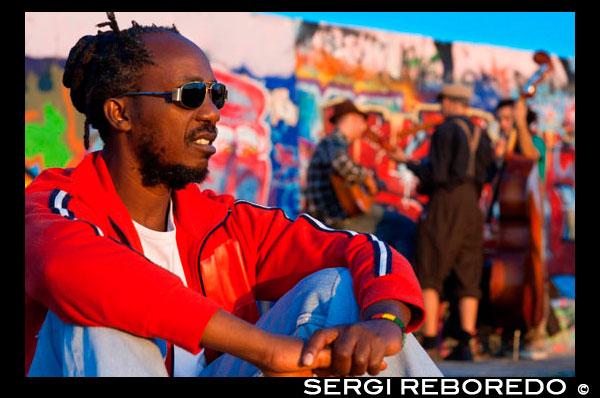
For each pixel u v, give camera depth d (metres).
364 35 6.34
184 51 1.66
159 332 1.32
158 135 1.64
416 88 6.52
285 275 1.80
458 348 5.24
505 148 5.54
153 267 1.35
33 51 5.06
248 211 1.90
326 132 6.12
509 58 6.90
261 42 5.90
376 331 1.35
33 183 1.66
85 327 1.35
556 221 6.84
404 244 5.52
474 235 5.28
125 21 5.34
